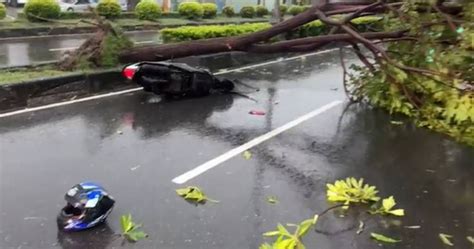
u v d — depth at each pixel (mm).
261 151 5797
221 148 5824
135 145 5758
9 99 7168
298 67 12883
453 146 6223
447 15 6629
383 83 7723
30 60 11258
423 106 7305
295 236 3424
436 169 5387
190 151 5648
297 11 27141
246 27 14422
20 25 16969
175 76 8109
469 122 6656
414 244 3734
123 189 4461
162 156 5422
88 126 6465
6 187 4367
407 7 6918
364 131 6816
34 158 5141
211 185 4680
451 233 3936
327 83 10602
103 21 9148
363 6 7625
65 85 8023
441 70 6633
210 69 11703
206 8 24469
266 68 12531
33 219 3820
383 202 4348
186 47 8633
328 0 7891
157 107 7723
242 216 4062
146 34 19000
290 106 8242
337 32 8461
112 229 3736
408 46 7375
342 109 8102
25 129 6176
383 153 5891
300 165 5371
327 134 6633
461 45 6461
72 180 4605
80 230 3668
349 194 4516
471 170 5379
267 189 4656
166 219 3932
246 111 7758
